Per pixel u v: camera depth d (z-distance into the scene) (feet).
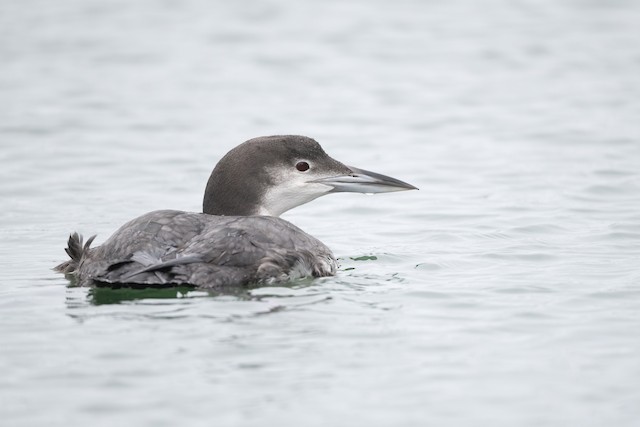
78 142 65.00
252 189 41.11
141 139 65.77
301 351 30.55
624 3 104.63
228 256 35.42
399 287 37.04
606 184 54.49
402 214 50.37
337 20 100.48
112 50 89.92
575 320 33.53
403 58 87.61
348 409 27.20
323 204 52.80
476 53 88.69
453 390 28.37
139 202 53.11
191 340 31.07
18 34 94.58
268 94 77.61
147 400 27.50
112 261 35.09
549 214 49.11
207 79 81.76
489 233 45.98
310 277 37.27
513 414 27.12
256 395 27.81
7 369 29.30
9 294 36.09
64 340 31.17
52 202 53.06
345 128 68.69
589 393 28.25
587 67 83.76
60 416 26.68
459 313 34.14
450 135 66.69
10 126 68.28
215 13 102.89
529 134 66.18
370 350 30.78
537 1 106.52
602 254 41.98
